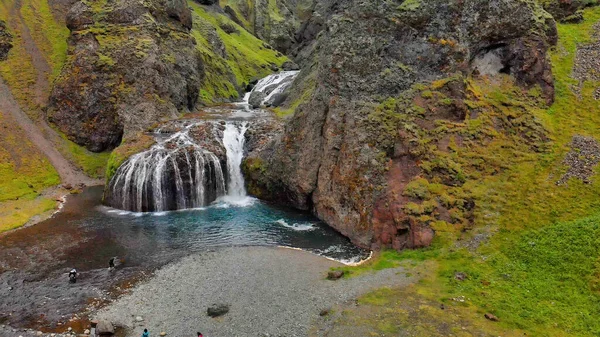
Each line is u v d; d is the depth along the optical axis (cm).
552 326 2439
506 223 3391
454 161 3909
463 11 4581
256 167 5491
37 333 2581
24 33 7569
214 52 10869
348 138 4462
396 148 4088
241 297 2923
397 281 3016
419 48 4584
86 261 3625
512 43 4603
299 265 3459
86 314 2791
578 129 4091
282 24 16900
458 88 4322
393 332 2423
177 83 7412
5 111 6500
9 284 3216
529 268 2972
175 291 3055
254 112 7712
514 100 4391
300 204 5059
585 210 3291
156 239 4119
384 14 4678
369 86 4591
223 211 5028
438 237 3425
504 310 2594
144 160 5125
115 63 6700
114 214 4897
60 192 5631
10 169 5706
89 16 7238
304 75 8162
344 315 2622
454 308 2641
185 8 8531
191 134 5922
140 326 2620
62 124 6725
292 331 2503
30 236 4191
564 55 4903
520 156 3925
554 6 5731
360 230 4050
